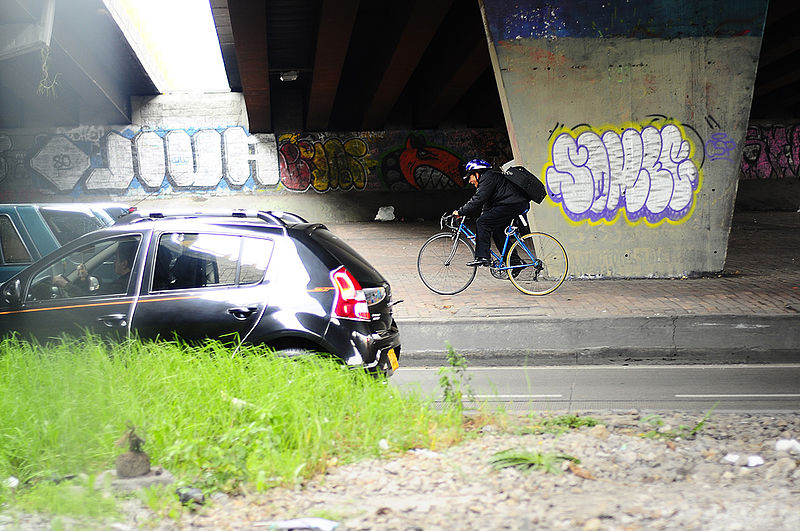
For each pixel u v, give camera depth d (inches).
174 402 201.8
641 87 505.4
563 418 225.9
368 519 149.9
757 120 1525.6
